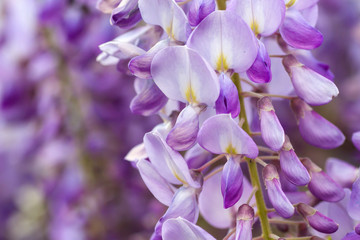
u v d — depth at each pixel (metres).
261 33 0.36
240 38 0.35
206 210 0.39
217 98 0.35
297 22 0.36
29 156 0.76
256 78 0.35
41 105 0.74
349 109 0.68
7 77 0.73
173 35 0.36
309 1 0.36
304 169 0.36
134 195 0.70
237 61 0.35
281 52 0.39
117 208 0.70
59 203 0.71
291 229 0.39
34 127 0.75
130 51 0.37
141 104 0.37
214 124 0.35
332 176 0.39
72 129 0.73
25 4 0.70
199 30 0.35
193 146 0.37
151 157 0.37
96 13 0.66
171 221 0.35
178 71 0.35
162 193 0.37
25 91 0.74
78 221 0.69
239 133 0.35
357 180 0.36
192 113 0.36
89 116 0.73
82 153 0.72
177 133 0.35
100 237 0.69
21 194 0.86
